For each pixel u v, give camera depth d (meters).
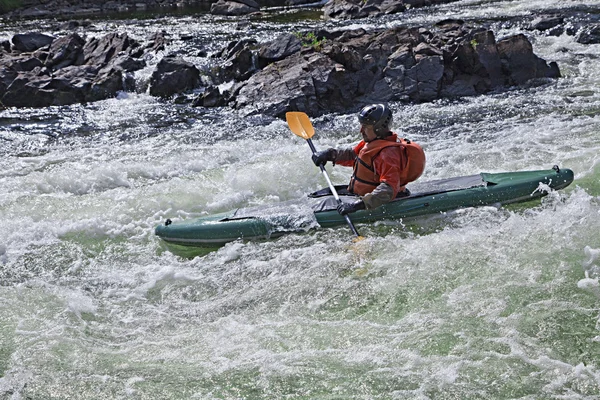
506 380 11.98
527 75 31.91
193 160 22.67
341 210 16.28
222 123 28.19
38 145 25.95
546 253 15.57
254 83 30.70
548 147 22.70
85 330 13.89
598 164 20.62
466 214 17.38
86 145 25.78
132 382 12.41
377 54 31.53
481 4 52.28
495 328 13.30
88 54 35.88
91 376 12.59
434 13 49.66
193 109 30.47
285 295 14.72
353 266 15.51
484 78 31.47
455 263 15.40
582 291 14.25
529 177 18.19
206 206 19.22
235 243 16.64
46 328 13.95
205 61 35.78
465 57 31.31
